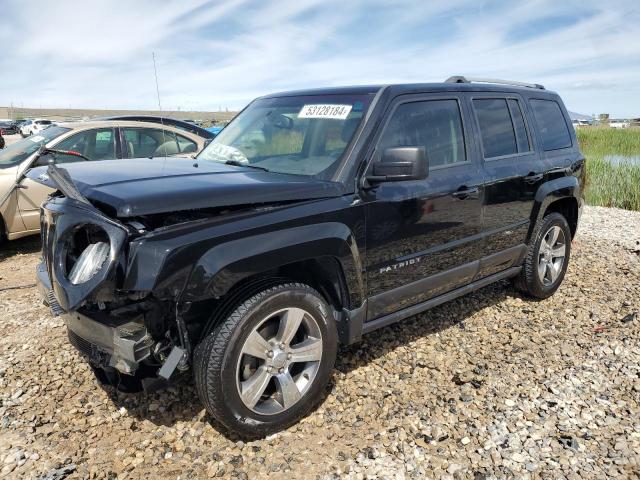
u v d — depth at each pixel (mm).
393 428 3088
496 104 4406
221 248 2633
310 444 2951
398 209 3412
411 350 4062
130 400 3334
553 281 5164
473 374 3711
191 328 2902
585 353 4035
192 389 3459
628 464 2758
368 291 3391
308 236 2928
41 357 3869
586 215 9812
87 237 2781
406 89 3645
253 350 2840
